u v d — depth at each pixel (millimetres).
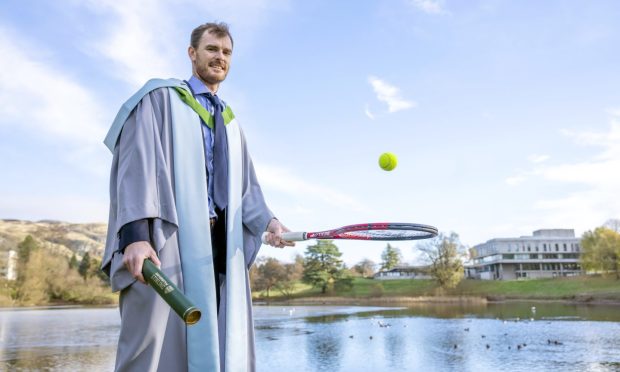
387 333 33250
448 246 103812
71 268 138125
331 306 84000
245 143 2789
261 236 2664
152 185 2051
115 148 2203
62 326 40500
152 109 2238
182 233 2180
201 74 2566
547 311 53750
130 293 1960
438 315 52312
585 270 102375
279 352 24234
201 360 2084
